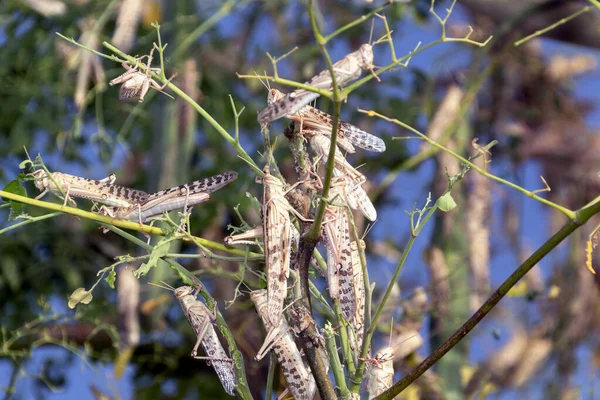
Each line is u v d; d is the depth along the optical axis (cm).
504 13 204
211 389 204
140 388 204
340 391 158
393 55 154
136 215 162
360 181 159
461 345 197
